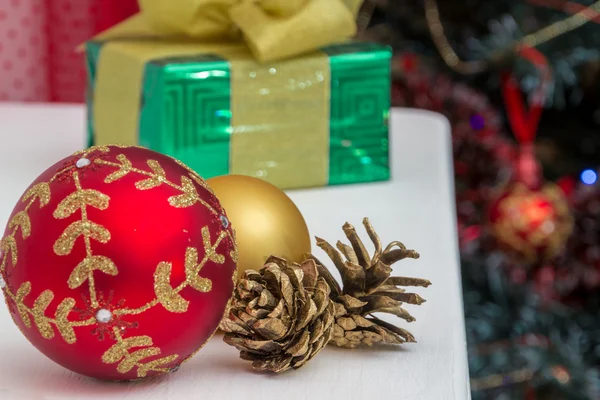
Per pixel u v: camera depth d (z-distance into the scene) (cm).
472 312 133
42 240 58
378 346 64
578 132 145
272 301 61
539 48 129
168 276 59
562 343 128
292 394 60
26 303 59
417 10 136
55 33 121
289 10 83
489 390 127
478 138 138
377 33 138
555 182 143
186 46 86
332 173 87
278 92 84
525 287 137
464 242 137
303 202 83
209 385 61
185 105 81
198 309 59
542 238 120
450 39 136
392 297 63
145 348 59
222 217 61
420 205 83
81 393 60
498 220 122
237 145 83
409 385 60
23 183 86
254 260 65
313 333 61
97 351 59
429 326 66
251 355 62
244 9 84
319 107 85
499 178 138
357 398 59
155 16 87
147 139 83
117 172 59
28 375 61
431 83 137
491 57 128
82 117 107
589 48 129
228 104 82
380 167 88
